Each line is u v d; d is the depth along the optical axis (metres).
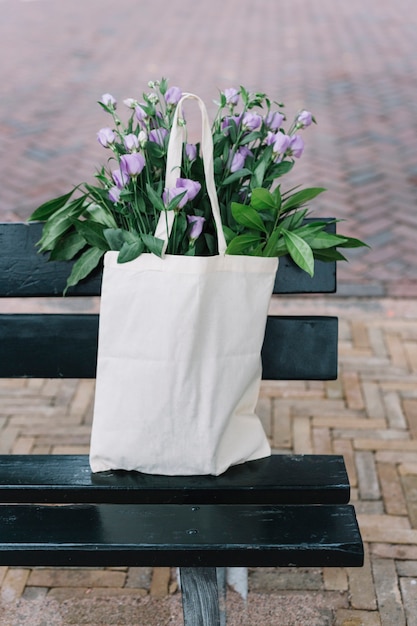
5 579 2.36
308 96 6.87
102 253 1.91
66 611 2.25
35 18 9.82
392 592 2.29
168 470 1.84
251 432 1.91
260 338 1.79
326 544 1.65
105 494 1.83
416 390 3.24
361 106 6.64
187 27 9.29
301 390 3.25
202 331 1.73
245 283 1.74
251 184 1.81
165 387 1.75
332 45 8.50
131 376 1.76
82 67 7.76
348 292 3.99
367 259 4.30
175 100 1.80
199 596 1.77
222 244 1.71
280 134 1.80
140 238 1.71
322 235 1.83
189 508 1.78
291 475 1.87
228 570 2.36
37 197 5.08
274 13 10.00
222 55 8.12
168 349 1.72
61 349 2.06
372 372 3.36
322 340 2.03
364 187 5.14
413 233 4.57
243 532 1.69
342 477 1.86
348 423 3.04
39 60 8.00
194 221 1.72
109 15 9.91
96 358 2.06
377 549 2.45
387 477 2.75
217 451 1.84
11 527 1.71
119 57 8.08
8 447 2.95
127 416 1.79
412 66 7.73
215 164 1.80
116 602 2.28
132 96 6.94
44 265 2.02
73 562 1.66
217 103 1.86
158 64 7.82
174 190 1.65
